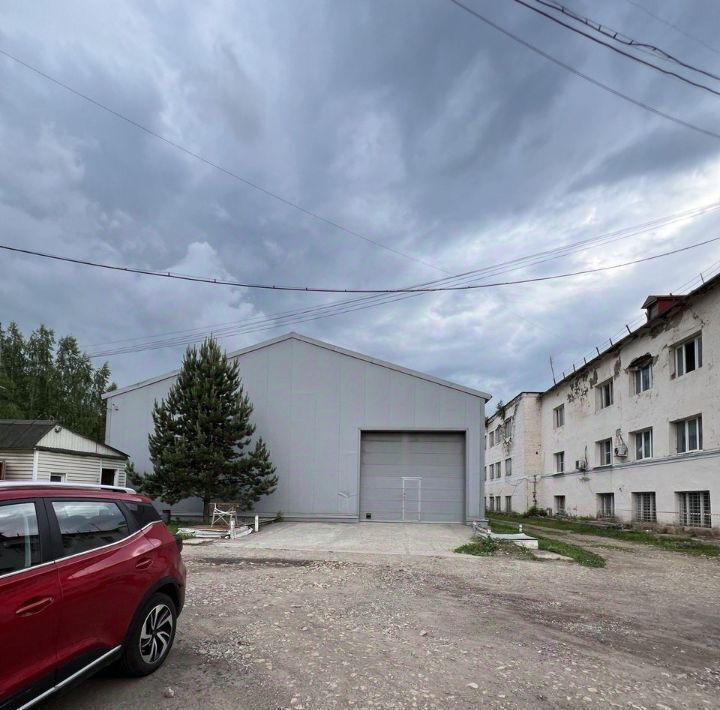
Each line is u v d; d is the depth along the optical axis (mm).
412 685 4605
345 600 7746
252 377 22484
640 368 24094
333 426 21984
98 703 4113
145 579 4590
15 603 3289
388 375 22094
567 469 32250
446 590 8797
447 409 21766
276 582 9008
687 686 4824
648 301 23109
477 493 21203
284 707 4113
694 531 19094
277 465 21859
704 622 7289
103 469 21156
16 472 17734
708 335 18781
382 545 14656
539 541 15445
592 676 4961
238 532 16672
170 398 20172
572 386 31734
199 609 6973
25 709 3275
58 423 18859
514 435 40500
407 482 21844
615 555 14812
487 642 5914
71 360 43000
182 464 19094
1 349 40312
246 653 5266
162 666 4855
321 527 19531
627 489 24562
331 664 5035
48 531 3820
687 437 20375
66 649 3658
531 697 4441
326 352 22453
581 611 7668
